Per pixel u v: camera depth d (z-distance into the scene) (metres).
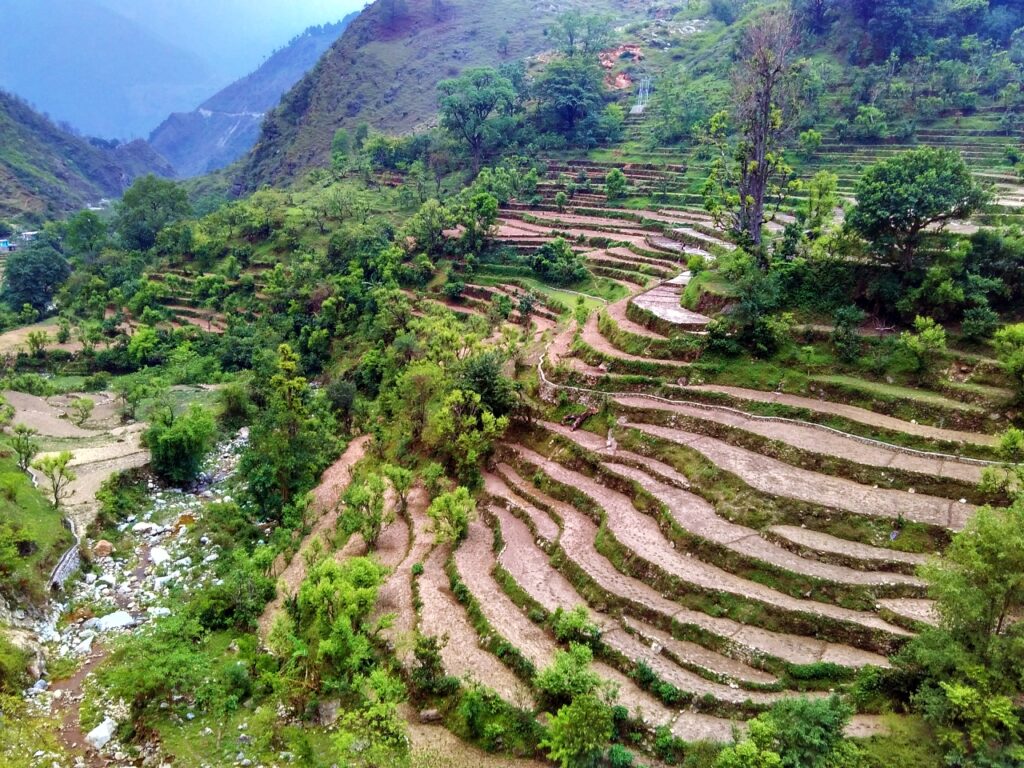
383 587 33.28
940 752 20.69
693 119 101.44
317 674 28.30
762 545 30.22
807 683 24.61
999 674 20.52
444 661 27.73
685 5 182.62
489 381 44.06
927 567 23.20
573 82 113.00
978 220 50.69
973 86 84.38
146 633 32.25
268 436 48.62
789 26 49.66
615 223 85.94
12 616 31.75
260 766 24.98
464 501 35.88
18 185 184.62
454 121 112.56
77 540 39.78
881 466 33.00
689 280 52.88
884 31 93.25
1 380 74.06
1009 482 29.88
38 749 25.45
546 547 33.97
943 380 37.31
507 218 96.88
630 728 24.00
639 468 37.59
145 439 52.12
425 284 84.94
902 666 23.11
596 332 52.03
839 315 41.03
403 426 50.88
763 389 40.59
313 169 148.00
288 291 87.62
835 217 63.31
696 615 27.83
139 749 26.05
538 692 25.91
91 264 111.56
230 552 40.62
